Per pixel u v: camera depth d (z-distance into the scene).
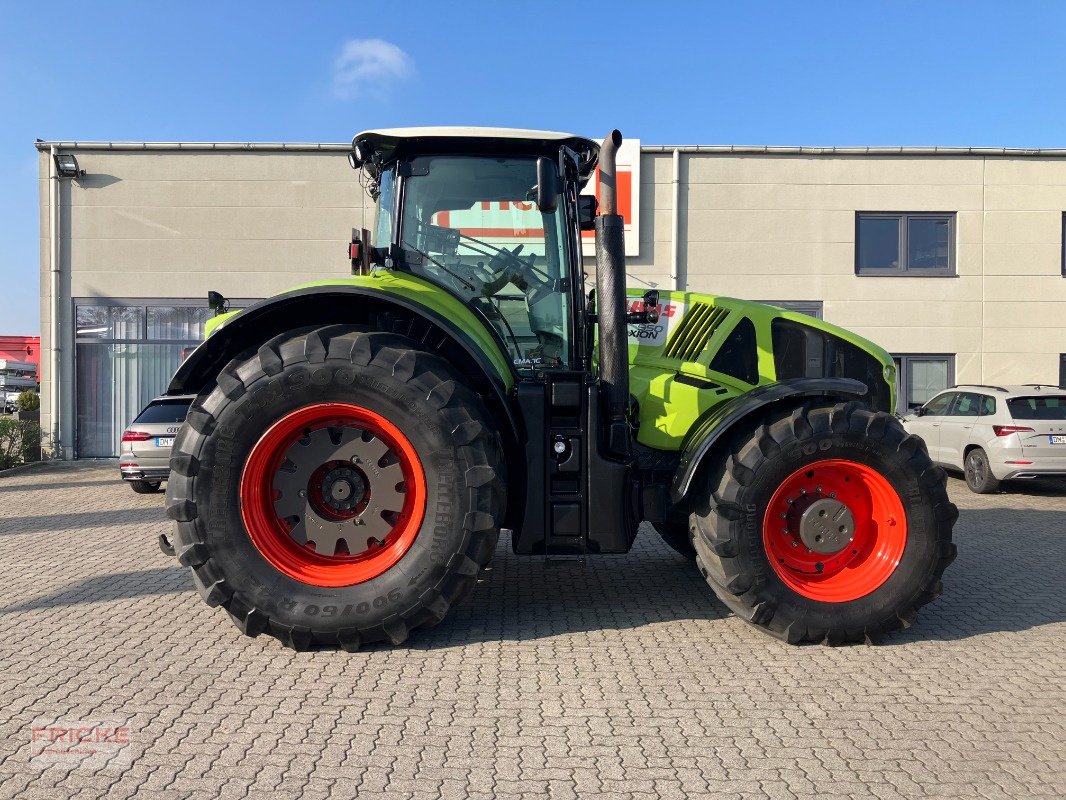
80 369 13.10
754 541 3.70
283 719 2.91
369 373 3.54
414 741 2.74
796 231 13.05
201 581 3.54
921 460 3.77
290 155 12.96
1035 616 4.29
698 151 12.95
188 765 2.56
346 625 3.54
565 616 4.25
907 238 13.18
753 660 3.57
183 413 9.27
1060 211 13.09
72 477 11.20
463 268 4.14
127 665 3.46
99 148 12.80
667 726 2.87
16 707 3.01
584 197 4.36
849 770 2.55
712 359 4.49
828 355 4.73
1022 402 9.59
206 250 12.99
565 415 3.82
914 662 3.55
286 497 3.67
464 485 3.57
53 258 12.82
